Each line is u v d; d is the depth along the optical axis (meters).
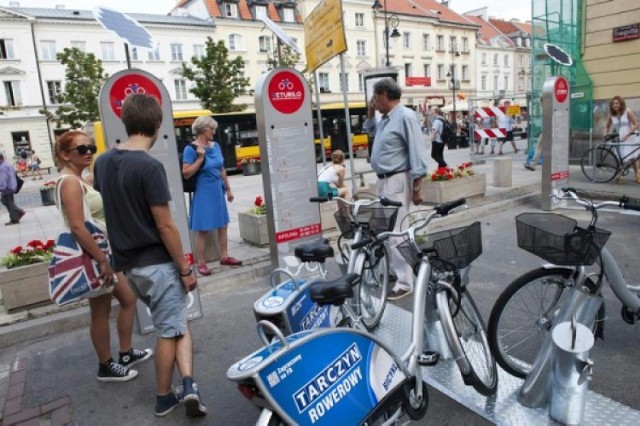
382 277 4.16
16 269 4.89
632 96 10.89
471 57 59.62
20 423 3.25
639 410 2.84
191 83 43.62
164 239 2.86
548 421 2.78
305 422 2.07
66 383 3.73
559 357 2.66
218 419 3.14
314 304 3.04
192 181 5.63
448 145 23.94
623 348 3.55
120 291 3.66
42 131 40.50
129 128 2.94
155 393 3.50
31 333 4.58
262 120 4.84
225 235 6.00
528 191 9.85
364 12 49.12
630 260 5.47
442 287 2.87
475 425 2.84
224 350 4.11
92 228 3.39
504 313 3.12
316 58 7.26
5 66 38.47
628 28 10.69
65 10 43.06
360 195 5.98
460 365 2.78
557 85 7.83
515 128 27.22
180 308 3.07
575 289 2.90
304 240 5.27
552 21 12.11
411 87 53.00
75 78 30.08
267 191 4.99
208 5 43.75
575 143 12.20
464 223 7.82
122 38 4.40
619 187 9.33
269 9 45.69
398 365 2.54
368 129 8.24
